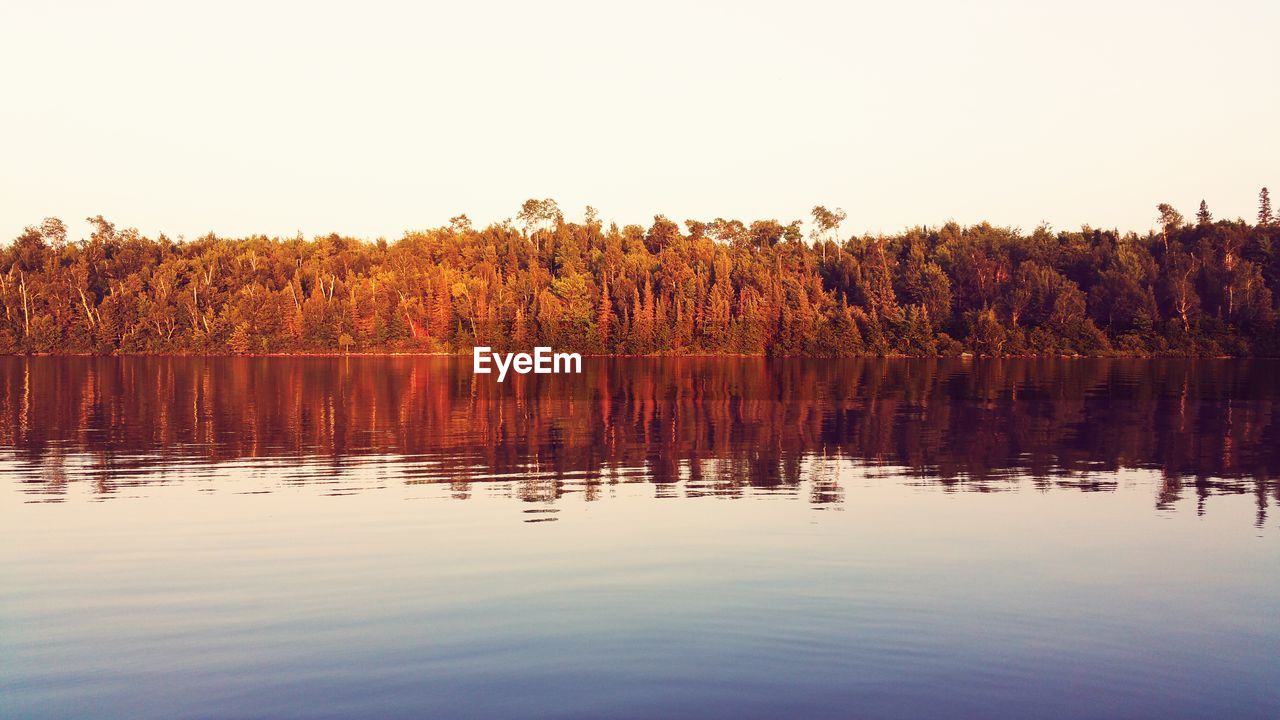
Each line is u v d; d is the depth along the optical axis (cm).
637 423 4184
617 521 2094
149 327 13662
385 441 3509
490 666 1243
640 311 13550
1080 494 2462
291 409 4825
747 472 2811
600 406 5062
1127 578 1662
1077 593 1571
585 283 14338
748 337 13212
